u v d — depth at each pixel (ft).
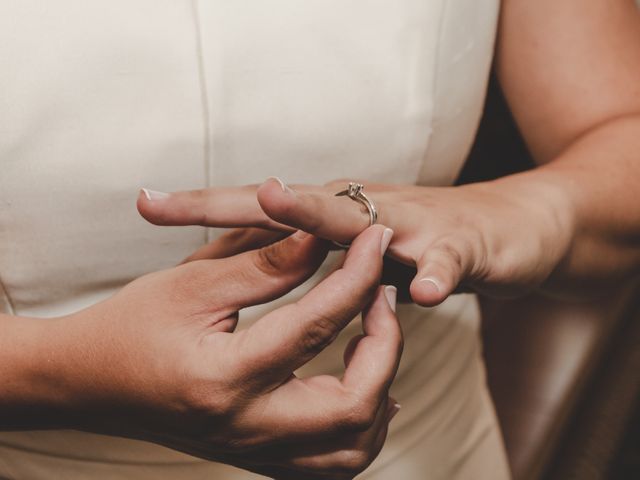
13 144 1.29
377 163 1.53
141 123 1.33
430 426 1.87
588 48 1.70
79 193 1.35
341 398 1.21
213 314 1.20
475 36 1.56
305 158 1.46
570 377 2.29
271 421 1.20
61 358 1.22
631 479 2.83
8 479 1.65
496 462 2.12
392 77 1.46
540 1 1.72
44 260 1.40
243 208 1.28
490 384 2.36
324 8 1.37
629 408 2.60
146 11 1.29
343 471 1.32
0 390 1.26
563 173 1.56
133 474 1.60
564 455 2.46
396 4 1.42
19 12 1.25
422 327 1.79
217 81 1.35
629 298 2.60
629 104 1.69
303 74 1.39
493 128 2.23
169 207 1.23
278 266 1.20
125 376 1.19
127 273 1.48
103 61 1.29
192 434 1.23
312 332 1.15
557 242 1.44
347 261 1.17
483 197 1.43
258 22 1.35
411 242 1.29
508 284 1.39
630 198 1.58
